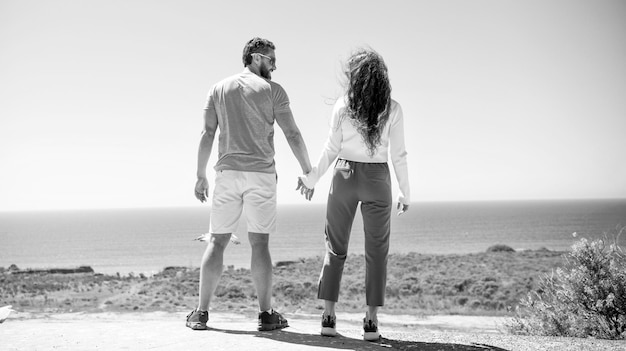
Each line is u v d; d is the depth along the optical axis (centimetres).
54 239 17838
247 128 394
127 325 429
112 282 3516
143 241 15912
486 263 3784
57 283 3566
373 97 375
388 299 2375
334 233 386
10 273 5006
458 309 2016
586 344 392
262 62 413
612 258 620
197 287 2762
